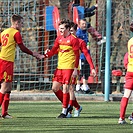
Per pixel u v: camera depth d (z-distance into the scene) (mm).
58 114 30859
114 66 50219
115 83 46094
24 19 49156
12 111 32500
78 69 29406
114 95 42281
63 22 28875
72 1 47781
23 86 46719
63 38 28750
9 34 27812
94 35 43594
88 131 23219
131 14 46125
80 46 29500
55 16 42250
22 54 48938
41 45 48312
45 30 45500
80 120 27688
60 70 28922
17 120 27484
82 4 46719
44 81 46000
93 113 31719
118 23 50969
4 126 24922
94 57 49625
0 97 28047
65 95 28750
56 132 22812
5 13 48562
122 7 50562
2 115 28500
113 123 26422
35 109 33906
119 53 51031
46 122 26609
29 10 49406
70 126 25016
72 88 29281
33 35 49375
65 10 50156
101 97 41469
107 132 22984
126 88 26062
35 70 49375
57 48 29078
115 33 51188
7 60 27703
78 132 22844
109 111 33062
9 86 28062
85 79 42094
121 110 26156
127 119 28625
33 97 40938
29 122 26594
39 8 48125
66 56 28703
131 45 25891
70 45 28594
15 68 48688
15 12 49031
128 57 26031
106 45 41312
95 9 46812
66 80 28672
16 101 40281
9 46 27750
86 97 41375
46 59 47406
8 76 27766
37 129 23828
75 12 41031
